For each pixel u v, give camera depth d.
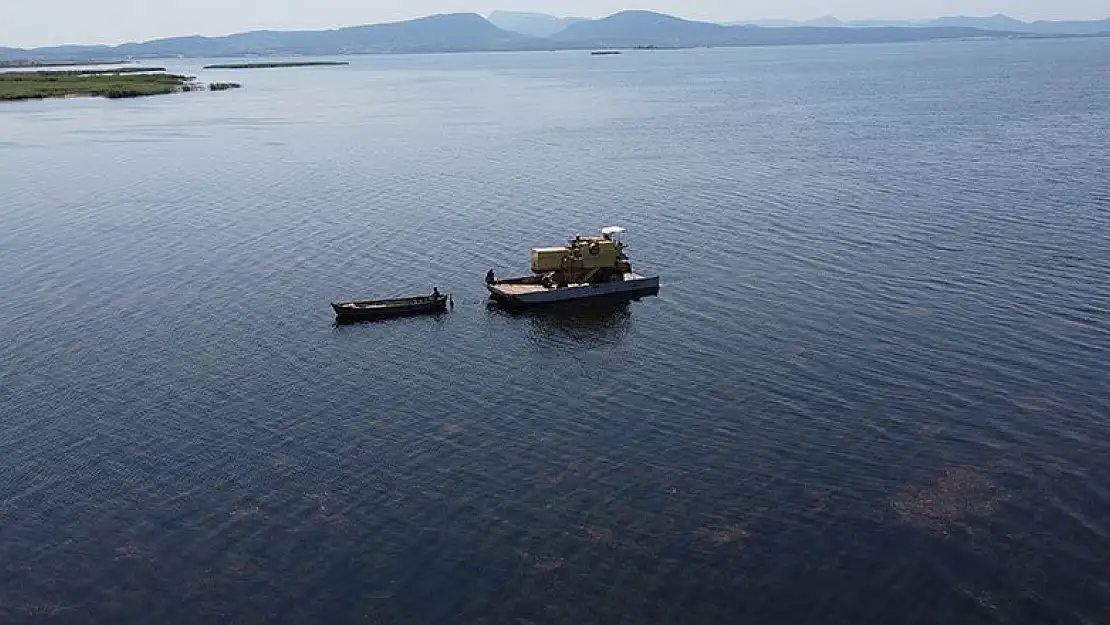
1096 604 33.75
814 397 50.88
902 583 35.19
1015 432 46.00
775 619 33.59
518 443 47.00
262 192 113.62
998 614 33.47
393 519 40.28
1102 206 90.75
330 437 48.12
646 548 37.75
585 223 94.12
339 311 66.12
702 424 48.44
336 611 34.56
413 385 54.88
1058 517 38.81
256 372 57.03
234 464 45.44
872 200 99.12
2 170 132.38
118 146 157.62
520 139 163.25
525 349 60.75
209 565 37.41
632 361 57.84
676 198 104.88
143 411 51.53
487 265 80.31
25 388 54.66
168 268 79.69
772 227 89.06
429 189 113.94
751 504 40.66
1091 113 175.62
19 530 40.09
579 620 33.75
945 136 149.12
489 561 37.19
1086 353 54.94
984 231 83.19
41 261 82.06
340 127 188.38
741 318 64.19
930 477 42.22
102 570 37.25
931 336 58.72
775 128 170.88
